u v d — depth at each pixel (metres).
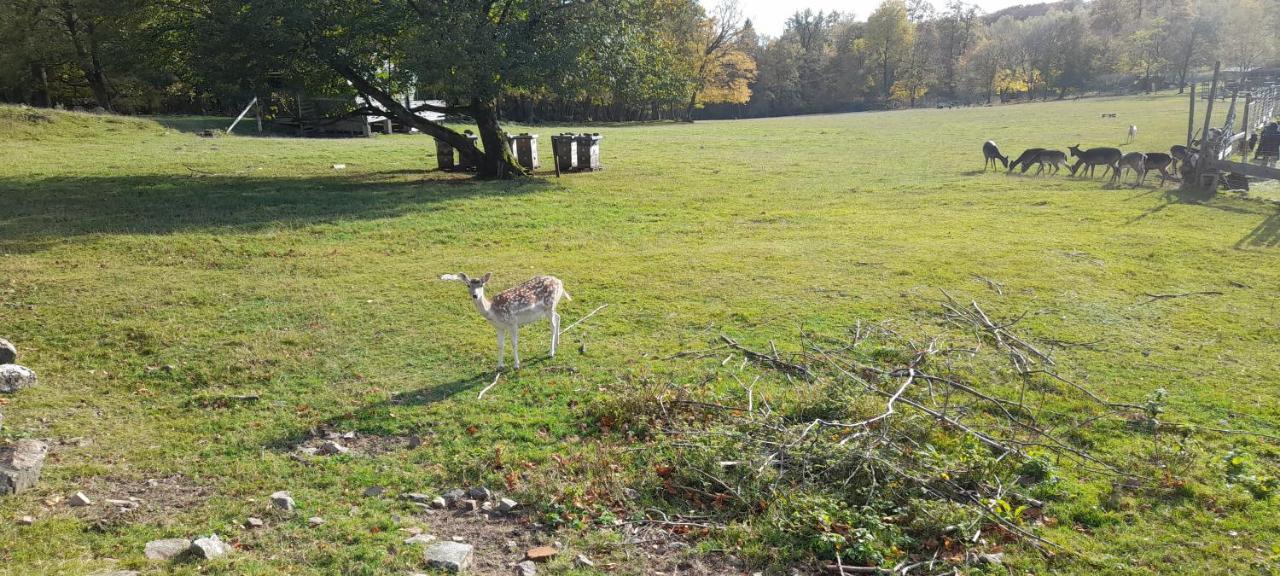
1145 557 5.67
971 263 14.17
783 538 5.92
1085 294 12.22
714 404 8.04
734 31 81.31
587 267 14.20
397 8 22.00
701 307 11.80
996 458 7.00
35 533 5.85
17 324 10.71
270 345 10.15
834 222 18.48
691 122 66.50
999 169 27.62
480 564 5.70
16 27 37.47
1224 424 7.77
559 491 6.58
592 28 22.83
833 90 108.44
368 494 6.69
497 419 8.06
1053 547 5.78
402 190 21.83
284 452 7.46
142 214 18.03
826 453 6.74
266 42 20.92
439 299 12.16
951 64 112.62
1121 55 92.62
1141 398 8.41
